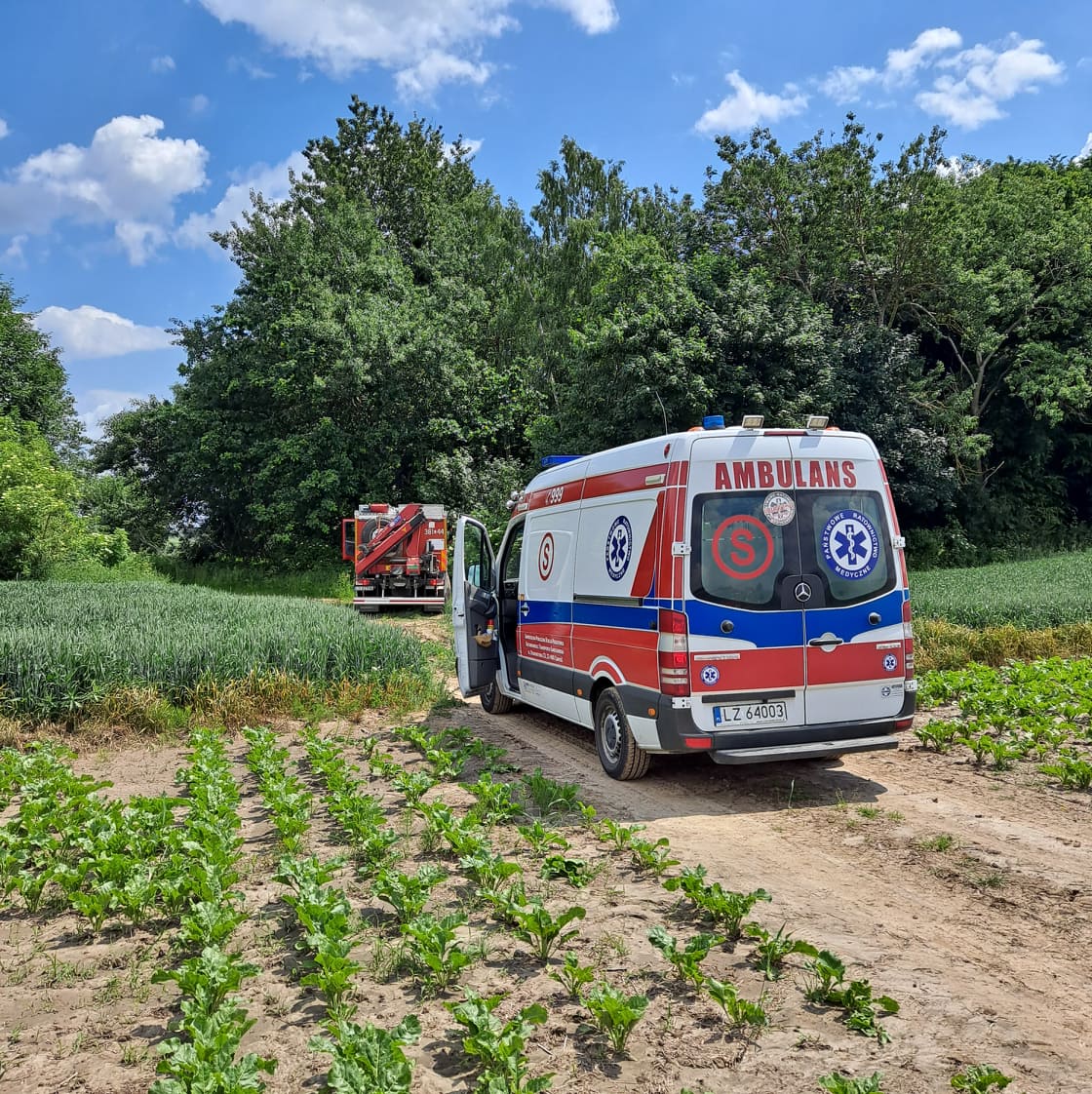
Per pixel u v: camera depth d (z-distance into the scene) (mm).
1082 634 12648
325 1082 3254
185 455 33469
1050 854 5461
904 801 6648
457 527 10406
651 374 23172
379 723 10078
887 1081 3156
